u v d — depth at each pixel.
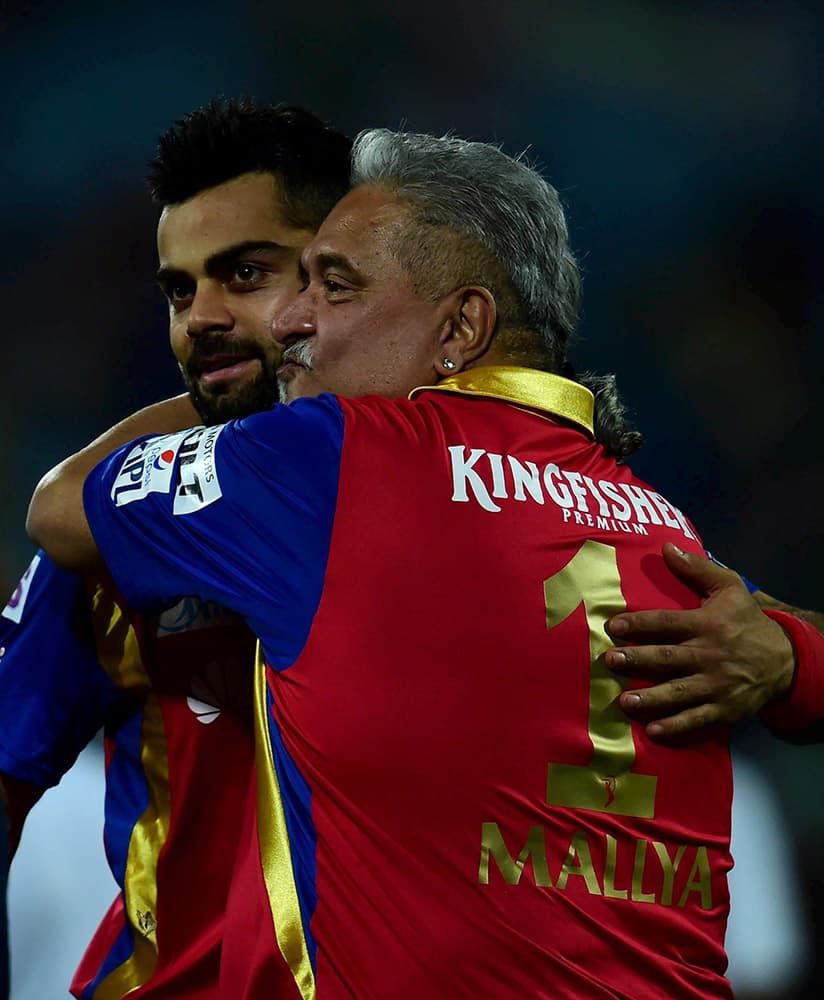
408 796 6.25
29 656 8.14
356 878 6.24
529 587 6.52
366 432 6.76
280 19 33.59
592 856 6.41
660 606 6.90
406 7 33.50
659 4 33.66
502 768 6.29
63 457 29.80
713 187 33.12
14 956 11.12
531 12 33.50
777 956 17.47
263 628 6.64
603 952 6.30
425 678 6.34
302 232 8.82
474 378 7.25
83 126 32.94
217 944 7.50
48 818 11.50
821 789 22.77
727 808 7.04
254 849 6.78
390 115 33.62
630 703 6.61
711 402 30.95
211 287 8.80
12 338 30.62
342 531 6.53
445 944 6.12
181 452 6.99
